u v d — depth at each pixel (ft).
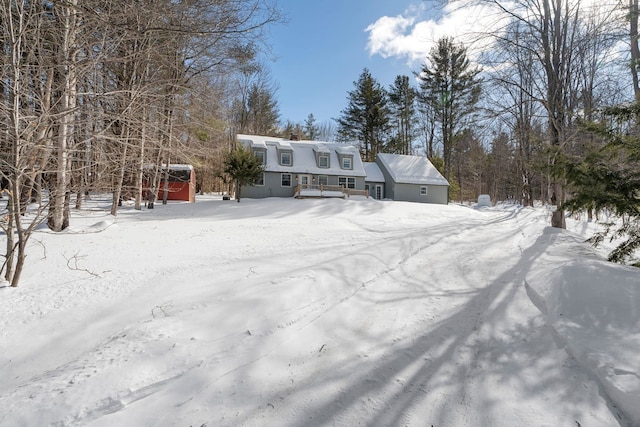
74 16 18.57
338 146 93.20
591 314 9.94
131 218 42.96
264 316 11.37
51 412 6.84
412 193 92.17
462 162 127.54
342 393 7.88
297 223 41.14
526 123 48.01
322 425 6.82
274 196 81.41
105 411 7.01
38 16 16.51
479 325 11.34
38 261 18.39
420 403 7.49
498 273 17.39
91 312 12.09
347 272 16.56
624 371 7.22
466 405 7.38
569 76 34.78
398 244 24.20
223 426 6.75
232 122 83.30
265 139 87.35
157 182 57.16
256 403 7.48
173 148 38.70
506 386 7.95
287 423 6.87
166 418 6.91
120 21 19.85
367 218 51.13
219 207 57.88
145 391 7.64
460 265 19.19
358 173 88.43
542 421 6.72
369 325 11.55
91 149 20.98
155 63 29.84
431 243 25.79
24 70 15.71
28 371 9.01
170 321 10.93
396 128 128.67
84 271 16.69
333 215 54.13
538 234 30.48
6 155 15.10
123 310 12.17
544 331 10.28
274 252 21.56
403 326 11.46
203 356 9.06
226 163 67.05
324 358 9.44
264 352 9.52
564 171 17.28
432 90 106.63
